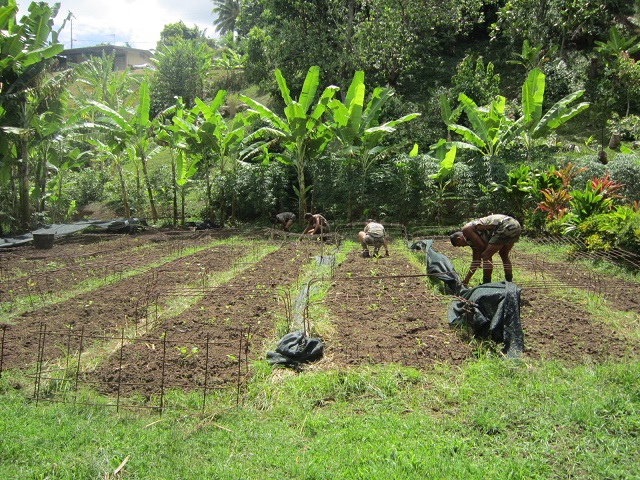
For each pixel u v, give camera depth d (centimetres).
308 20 2631
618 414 471
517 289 678
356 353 645
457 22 2722
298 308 828
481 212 1666
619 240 1146
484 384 545
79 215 2481
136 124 2084
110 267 1220
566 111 1712
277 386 563
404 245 1470
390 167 1823
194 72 3791
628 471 391
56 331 738
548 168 1697
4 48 1644
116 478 409
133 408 524
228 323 774
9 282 1078
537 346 653
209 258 1320
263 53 2828
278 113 3030
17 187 2023
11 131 1655
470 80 2425
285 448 446
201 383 577
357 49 2369
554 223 1378
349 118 1719
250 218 2133
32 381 586
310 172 1953
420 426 468
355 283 988
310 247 1484
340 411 511
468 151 2002
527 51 2541
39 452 441
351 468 408
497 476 389
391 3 2444
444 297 822
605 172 1688
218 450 446
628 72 2323
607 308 808
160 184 2377
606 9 2892
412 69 2838
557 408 485
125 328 770
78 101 2422
